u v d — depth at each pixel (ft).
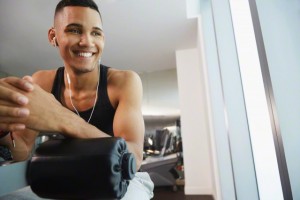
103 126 2.54
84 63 2.37
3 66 12.42
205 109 8.87
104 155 0.90
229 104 4.71
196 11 8.14
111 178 0.89
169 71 13.26
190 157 9.90
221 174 6.46
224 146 6.62
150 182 2.53
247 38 4.83
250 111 4.58
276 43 2.62
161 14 8.11
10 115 1.10
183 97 10.55
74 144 0.99
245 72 4.73
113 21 8.38
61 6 2.35
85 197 0.93
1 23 8.42
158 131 12.24
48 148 0.99
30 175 0.94
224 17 5.13
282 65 2.56
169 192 9.87
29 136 1.98
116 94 2.50
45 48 10.47
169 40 10.01
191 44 10.46
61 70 2.92
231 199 6.23
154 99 13.08
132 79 2.57
